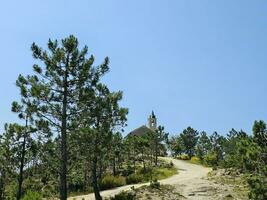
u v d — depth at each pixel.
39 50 30.11
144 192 36.06
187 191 37.41
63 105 30.05
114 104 35.06
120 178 54.03
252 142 26.33
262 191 24.66
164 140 89.00
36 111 29.52
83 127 30.08
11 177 45.53
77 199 41.94
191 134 118.00
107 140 32.62
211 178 46.19
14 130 37.88
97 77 30.89
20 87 29.58
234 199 32.78
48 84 30.34
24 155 38.41
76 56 30.23
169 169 71.62
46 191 46.41
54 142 30.47
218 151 97.31
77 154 31.08
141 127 115.25
